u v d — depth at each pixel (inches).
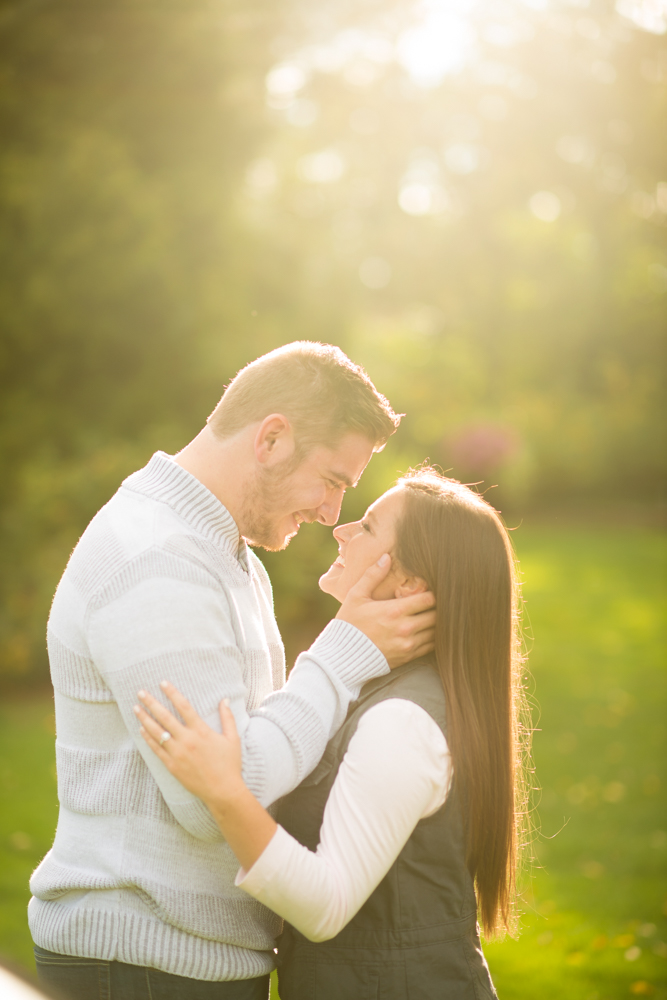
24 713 254.7
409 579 63.9
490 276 863.1
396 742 57.7
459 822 60.5
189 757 53.4
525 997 125.6
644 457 705.6
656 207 678.5
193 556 60.2
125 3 327.0
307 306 432.1
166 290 374.9
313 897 53.7
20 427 368.2
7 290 364.8
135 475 65.1
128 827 59.1
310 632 306.2
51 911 61.7
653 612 380.2
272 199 510.6
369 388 65.1
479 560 63.4
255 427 63.7
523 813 72.1
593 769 221.0
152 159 392.5
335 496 66.8
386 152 741.9
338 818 56.9
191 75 359.3
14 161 357.1
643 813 194.2
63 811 63.2
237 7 349.4
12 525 298.8
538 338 824.3
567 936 142.9
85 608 58.7
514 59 571.5
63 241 364.2
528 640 341.1
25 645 277.3
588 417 726.5
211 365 375.9
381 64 566.9
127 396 382.0
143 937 58.2
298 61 407.2
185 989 58.7
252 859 53.5
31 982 38.0
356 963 59.3
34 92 353.4
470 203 851.4
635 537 564.1
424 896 59.7
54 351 386.3
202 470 65.0
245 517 65.1
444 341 818.8
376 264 892.0
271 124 404.2
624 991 126.8
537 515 645.9
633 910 152.0
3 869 157.6
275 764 56.0
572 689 286.2
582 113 579.8
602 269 813.2
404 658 62.2
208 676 56.7
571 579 443.8
